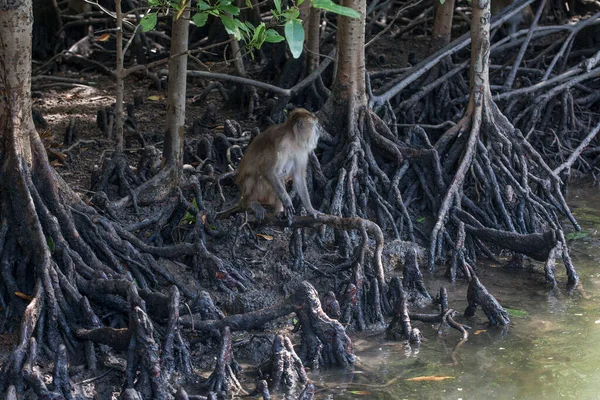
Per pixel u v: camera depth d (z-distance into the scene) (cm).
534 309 1092
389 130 1372
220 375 851
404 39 2270
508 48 1848
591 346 971
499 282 1195
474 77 1391
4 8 892
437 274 1223
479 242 1283
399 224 1293
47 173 967
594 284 1176
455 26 2292
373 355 955
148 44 2127
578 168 1716
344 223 1046
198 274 1070
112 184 1212
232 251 1102
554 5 2348
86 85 1928
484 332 1017
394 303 1041
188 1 890
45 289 880
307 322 916
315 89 1630
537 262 1273
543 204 1358
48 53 2156
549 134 1719
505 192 1352
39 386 765
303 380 879
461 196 1327
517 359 940
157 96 1852
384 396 852
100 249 995
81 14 2195
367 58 2005
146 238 1127
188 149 1395
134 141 1516
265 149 1037
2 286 938
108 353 888
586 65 1702
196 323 932
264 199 1069
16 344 833
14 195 936
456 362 934
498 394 855
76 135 1484
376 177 1324
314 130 1041
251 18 1978
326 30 2150
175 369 877
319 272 1102
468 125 1391
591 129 1734
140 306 865
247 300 1046
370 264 1088
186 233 1157
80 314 888
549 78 1827
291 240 1125
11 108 931
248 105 1719
